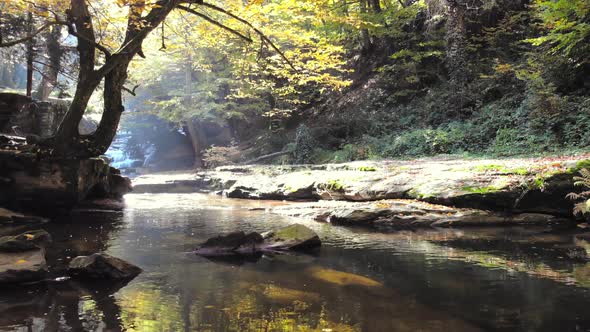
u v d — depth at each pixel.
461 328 3.86
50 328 3.89
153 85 26.06
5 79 32.62
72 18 9.61
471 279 5.42
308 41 10.43
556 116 14.46
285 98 24.12
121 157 34.44
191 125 26.61
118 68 9.85
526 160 11.93
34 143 9.95
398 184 11.52
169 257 6.79
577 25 13.81
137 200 15.07
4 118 13.62
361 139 20.72
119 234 8.66
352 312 4.29
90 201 13.03
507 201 9.66
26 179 9.70
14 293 4.90
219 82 22.92
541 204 9.55
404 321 4.03
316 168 16.94
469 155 15.58
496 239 8.02
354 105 23.81
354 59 27.03
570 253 6.71
